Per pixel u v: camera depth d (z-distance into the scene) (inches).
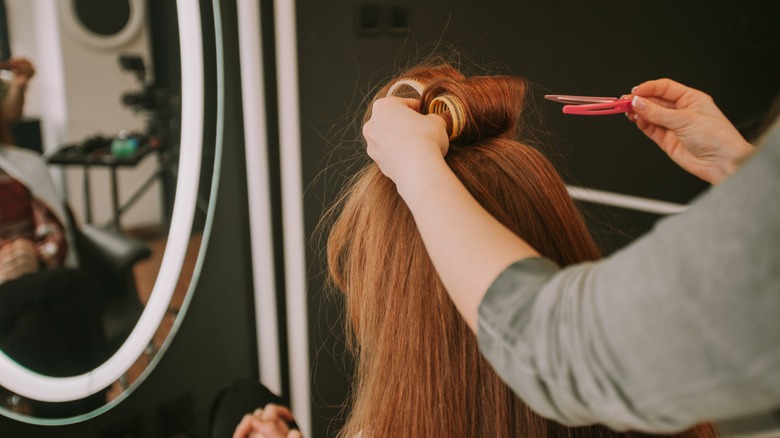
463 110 22.6
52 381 49.3
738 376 11.6
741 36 63.8
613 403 13.4
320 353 61.9
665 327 12.0
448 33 57.1
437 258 16.2
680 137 29.3
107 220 62.6
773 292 10.9
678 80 63.7
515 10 58.2
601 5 60.2
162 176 62.5
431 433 23.0
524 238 22.6
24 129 53.8
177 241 53.6
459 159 23.0
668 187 66.3
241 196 56.0
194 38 50.4
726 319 11.3
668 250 12.2
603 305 13.0
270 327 60.1
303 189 57.4
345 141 57.0
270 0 52.4
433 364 22.8
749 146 27.9
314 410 63.4
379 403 24.1
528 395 15.1
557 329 13.9
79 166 60.9
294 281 59.7
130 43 67.5
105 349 52.0
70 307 50.3
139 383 54.1
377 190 23.9
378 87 56.5
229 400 42.9
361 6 54.5
